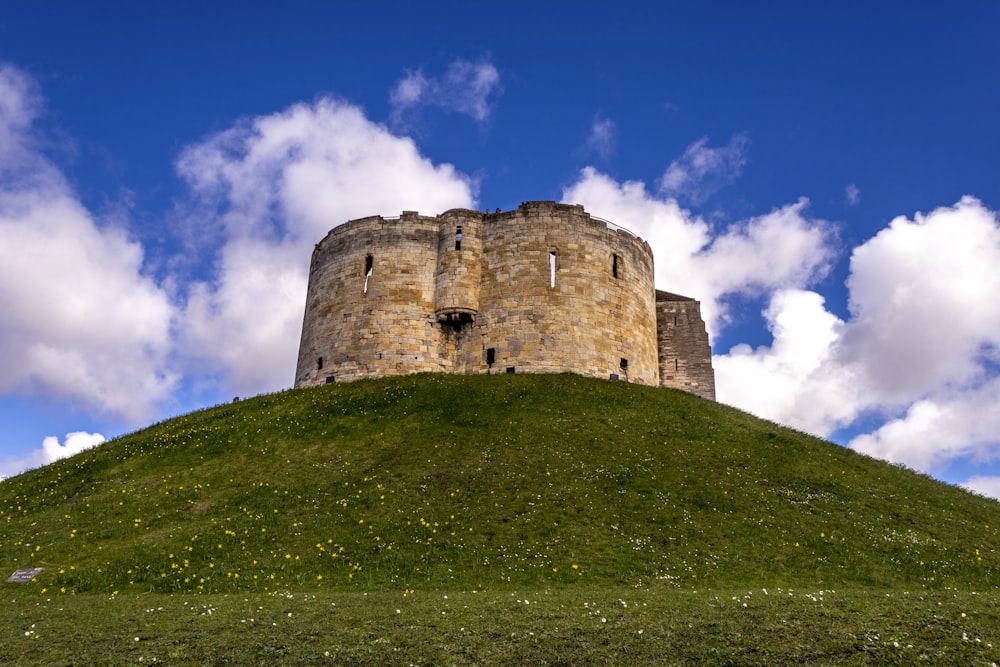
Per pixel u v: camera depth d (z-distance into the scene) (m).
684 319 58.84
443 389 42.75
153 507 30.41
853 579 23.73
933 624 16.69
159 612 19.12
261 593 22.42
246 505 30.11
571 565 24.16
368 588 22.73
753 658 15.06
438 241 52.34
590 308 50.03
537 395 41.41
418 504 29.25
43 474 36.38
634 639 16.14
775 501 30.00
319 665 14.98
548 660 15.18
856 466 36.19
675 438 36.75
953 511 31.67
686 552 25.36
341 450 35.53
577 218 51.94
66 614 19.20
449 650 15.68
